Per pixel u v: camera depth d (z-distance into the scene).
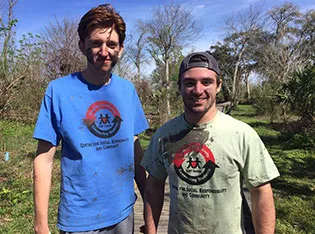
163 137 1.68
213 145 1.54
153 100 14.37
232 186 1.54
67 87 1.73
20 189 5.00
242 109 26.47
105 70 1.75
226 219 1.54
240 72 34.66
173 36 17.45
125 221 1.88
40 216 1.68
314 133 9.88
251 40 33.78
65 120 1.70
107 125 1.80
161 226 3.72
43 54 12.45
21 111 11.43
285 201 4.68
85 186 1.72
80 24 1.73
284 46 25.16
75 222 1.72
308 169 6.54
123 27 1.77
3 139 8.77
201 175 1.55
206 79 1.52
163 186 1.82
